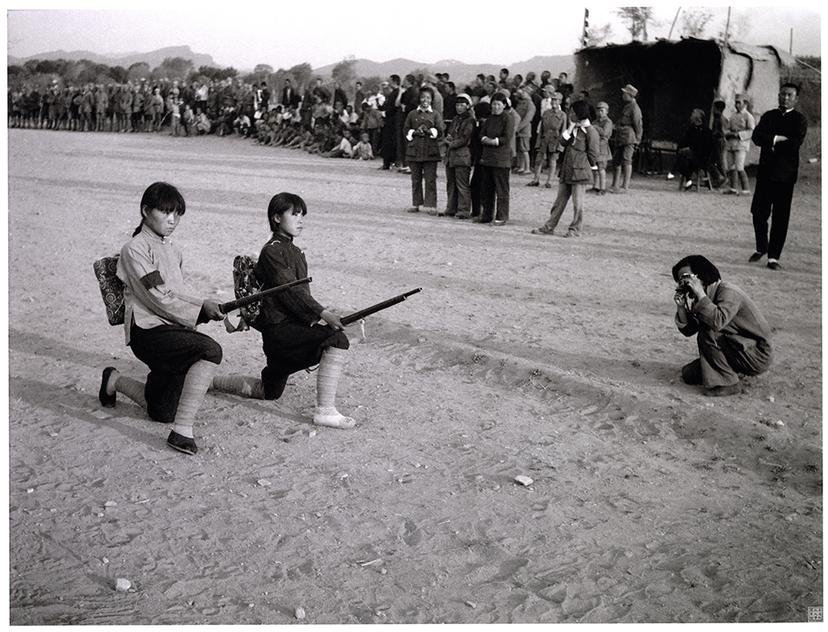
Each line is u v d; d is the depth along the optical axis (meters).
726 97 19.11
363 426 5.78
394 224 13.27
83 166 21.41
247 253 11.18
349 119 25.06
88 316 8.27
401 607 3.86
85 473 4.99
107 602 3.81
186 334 5.23
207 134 33.25
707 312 6.26
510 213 14.31
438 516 4.63
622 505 4.85
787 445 5.55
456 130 13.63
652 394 6.32
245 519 4.54
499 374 6.77
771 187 10.52
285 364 5.77
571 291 9.38
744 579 4.17
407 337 7.60
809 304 9.07
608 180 19.05
